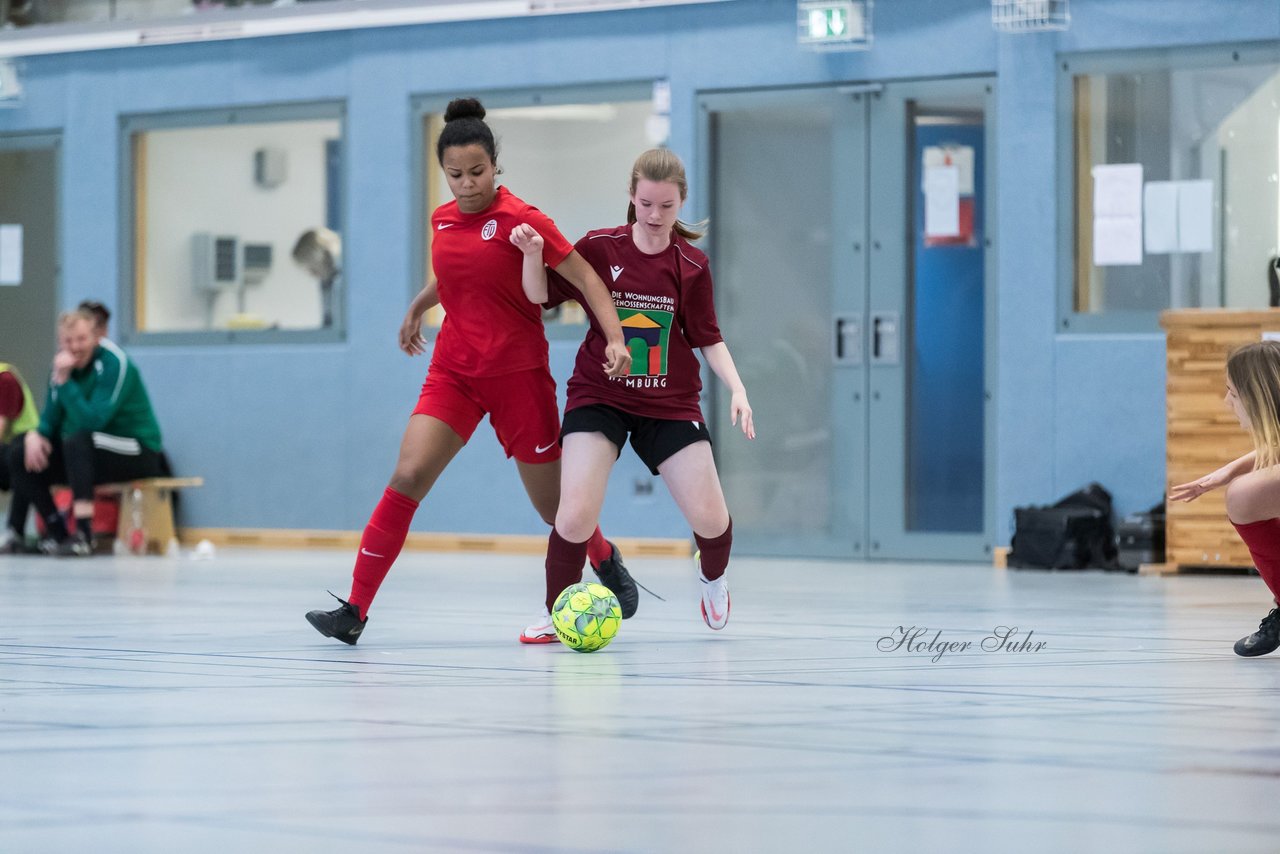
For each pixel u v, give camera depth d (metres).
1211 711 10.73
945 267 27.84
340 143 31.91
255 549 31.62
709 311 14.66
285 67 32.22
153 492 30.20
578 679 12.47
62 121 34.06
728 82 29.03
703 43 29.19
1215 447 23.83
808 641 15.18
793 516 28.84
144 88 33.41
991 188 27.39
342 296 31.88
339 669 13.17
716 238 29.31
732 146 29.19
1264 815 7.51
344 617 14.88
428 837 7.07
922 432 28.00
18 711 10.85
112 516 30.36
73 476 29.14
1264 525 13.76
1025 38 27.00
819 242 28.61
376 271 31.55
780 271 28.89
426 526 31.05
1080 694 11.52
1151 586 22.27
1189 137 26.33
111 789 8.16
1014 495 27.05
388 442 31.50
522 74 30.44
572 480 14.55
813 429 28.72
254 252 32.66
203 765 8.82
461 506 30.78
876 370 28.19
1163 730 9.93
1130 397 26.42
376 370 31.55
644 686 12.07
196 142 33.06
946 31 27.59
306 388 32.06
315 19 31.70
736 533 29.23
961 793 8.02
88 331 29.16
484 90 30.73
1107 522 25.91
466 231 14.63
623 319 14.45
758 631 16.14
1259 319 23.48
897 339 28.02
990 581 23.31
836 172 28.44
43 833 7.18
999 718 10.43
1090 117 26.84
